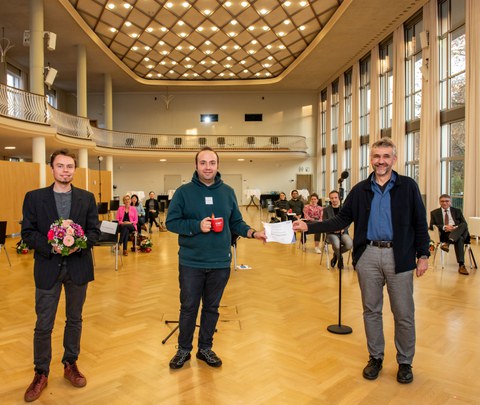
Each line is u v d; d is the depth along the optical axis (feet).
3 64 50.24
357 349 10.09
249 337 10.85
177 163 76.48
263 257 23.63
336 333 11.14
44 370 8.03
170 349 10.07
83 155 46.26
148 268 20.22
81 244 7.80
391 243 8.41
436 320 12.10
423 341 10.48
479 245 27.66
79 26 43.24
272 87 71.92
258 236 8.97
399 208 8.34
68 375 8.41
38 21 36.58
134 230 25.23
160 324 11.91
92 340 10.67
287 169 77.00
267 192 77.25
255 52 55.98
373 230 8.55
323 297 14.83
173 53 56.03
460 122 35.58
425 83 38.32
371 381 8.40
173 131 75.31
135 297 14.84
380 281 8.68
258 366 9.11
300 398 7.75
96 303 14.07
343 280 17.56
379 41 48.19
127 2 40.42
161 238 32.73
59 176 7.97
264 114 75.82
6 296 15.05
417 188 8.44
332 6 41.63
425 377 8.56
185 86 70.69
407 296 8.41
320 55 53.78
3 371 8.94
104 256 23.81
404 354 8.49
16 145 41.47
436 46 36.86
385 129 48.52
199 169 8.86
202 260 8.77
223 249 8.92
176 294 15.25
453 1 35.68
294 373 8.77
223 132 75.72
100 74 61.98
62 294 15.16
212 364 9.05
